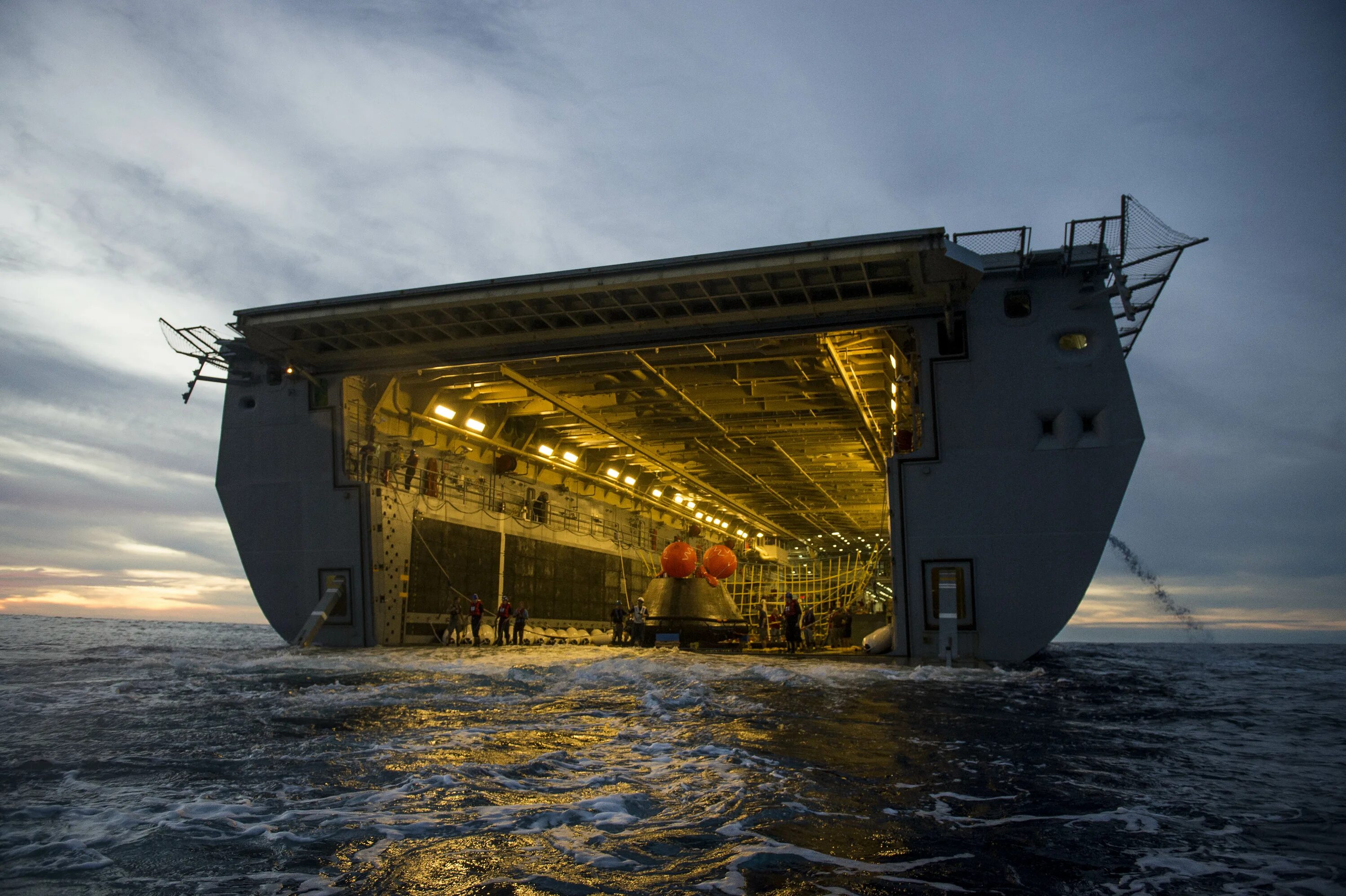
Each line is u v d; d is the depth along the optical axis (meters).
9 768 7.04
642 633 31.88
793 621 28.08
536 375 29.34
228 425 28.89
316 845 4.93
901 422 29.61
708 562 35.53
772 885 4.34
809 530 73.12
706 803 6.12
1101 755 8.43
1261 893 4.23
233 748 8.07
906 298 22.36
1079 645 83.88
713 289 22.84
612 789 6.54
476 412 34.72
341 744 8.35
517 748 8.27
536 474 41.81
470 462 36.16
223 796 6.11
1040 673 19.89
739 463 46.56
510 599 38.28
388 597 28.94
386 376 28.36
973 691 15.44
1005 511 21.64
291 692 13.08
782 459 45.34
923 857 4.86
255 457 28.55
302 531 28.08
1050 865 4.71
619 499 51.41
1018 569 21.44
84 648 26.17
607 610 48.66
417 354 27.06
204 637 59.22
